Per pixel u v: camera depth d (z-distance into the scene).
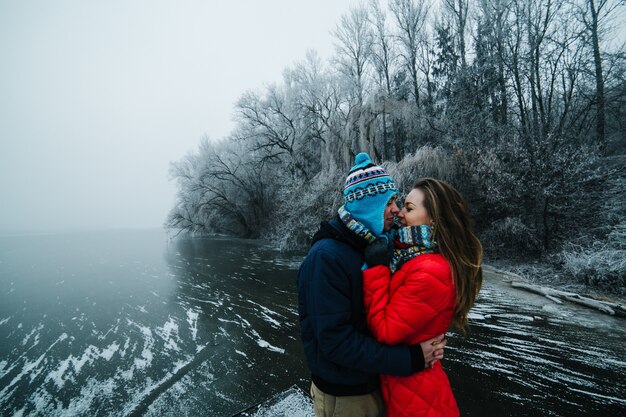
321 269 1.08
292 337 5.70
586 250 8.04
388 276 1.16
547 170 9.63
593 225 9.27
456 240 1.19
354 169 1.26
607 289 6.86
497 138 12.01
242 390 4.03
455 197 1.27
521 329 5.21
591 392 3.47
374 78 20.34
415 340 1.11
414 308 1.04
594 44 11.64
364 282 1.13
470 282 1.21
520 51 13.87
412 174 11.82
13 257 20.16
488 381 3.77
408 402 1.12
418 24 18.53
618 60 11.45
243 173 26.89
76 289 10.56
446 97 16.03
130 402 3.96
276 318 6.77
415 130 13.77
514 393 3.51
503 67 13.92
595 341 4.65
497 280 8.39
